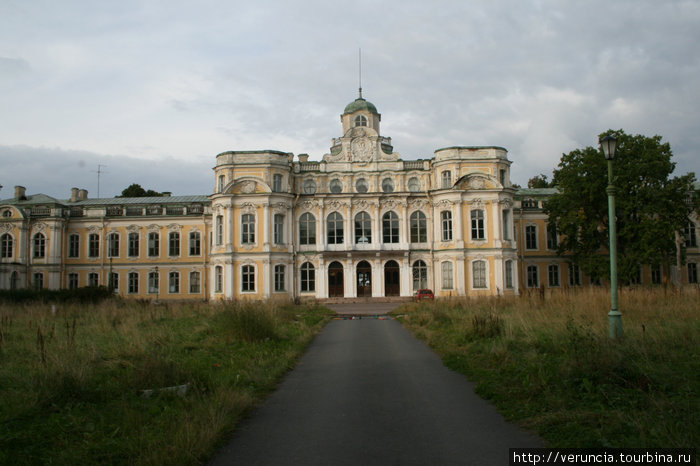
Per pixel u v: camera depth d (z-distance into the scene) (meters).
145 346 15.73
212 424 8.67
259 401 11.07
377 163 57.22
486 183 53.41
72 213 64.31
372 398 11.23
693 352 13.41
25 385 10.70
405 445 8.17
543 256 62.34
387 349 18.52
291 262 54.75
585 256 53.44
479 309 26.41
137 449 7.60
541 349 14.98
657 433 7.79
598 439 7.82
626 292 25.20
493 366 13.78
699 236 61.81
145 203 65.06
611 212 16.17
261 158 54.03
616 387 10.20
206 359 14.91
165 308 33.16
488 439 8.35
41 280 62.22
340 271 55.78
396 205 56.22
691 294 24.48
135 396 10.51
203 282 62.44
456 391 11.71
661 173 48.97
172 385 11.25
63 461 7.26
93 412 9.41
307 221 56.16
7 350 15.27
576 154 52.09
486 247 52.78
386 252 54.66
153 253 63.47
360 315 35.78
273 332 19.81
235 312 20.08
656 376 10.70
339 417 9.82
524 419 9.20
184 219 63.47
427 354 17.17
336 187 57.16
